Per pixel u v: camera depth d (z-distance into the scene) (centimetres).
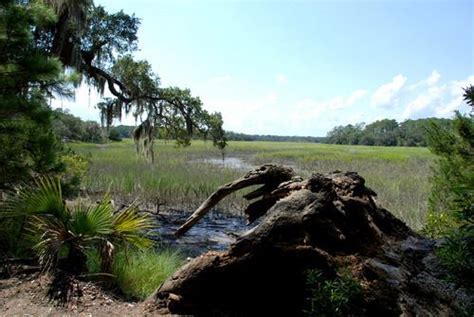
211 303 373
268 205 461
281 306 369
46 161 591
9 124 574
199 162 3072
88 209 486
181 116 1585
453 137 636
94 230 456
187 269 373
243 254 358
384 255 361
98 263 478
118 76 1501
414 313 304
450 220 608
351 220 383
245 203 1397
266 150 5400
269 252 353
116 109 1464
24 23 557
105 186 1477
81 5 1095
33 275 441
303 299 358
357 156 4031
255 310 374
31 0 611
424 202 1294
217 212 1333
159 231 1081
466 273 259
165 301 381
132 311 378
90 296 407
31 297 398
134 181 1545
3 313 365
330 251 358
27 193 494
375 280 330
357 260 353
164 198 1419
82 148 3259
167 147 4944
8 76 554
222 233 1102
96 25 1403
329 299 309
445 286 320
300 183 417
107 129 1501
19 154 593
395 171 2575
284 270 358
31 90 604
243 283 366
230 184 482
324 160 3628
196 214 488
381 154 4338
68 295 404
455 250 262
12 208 495
